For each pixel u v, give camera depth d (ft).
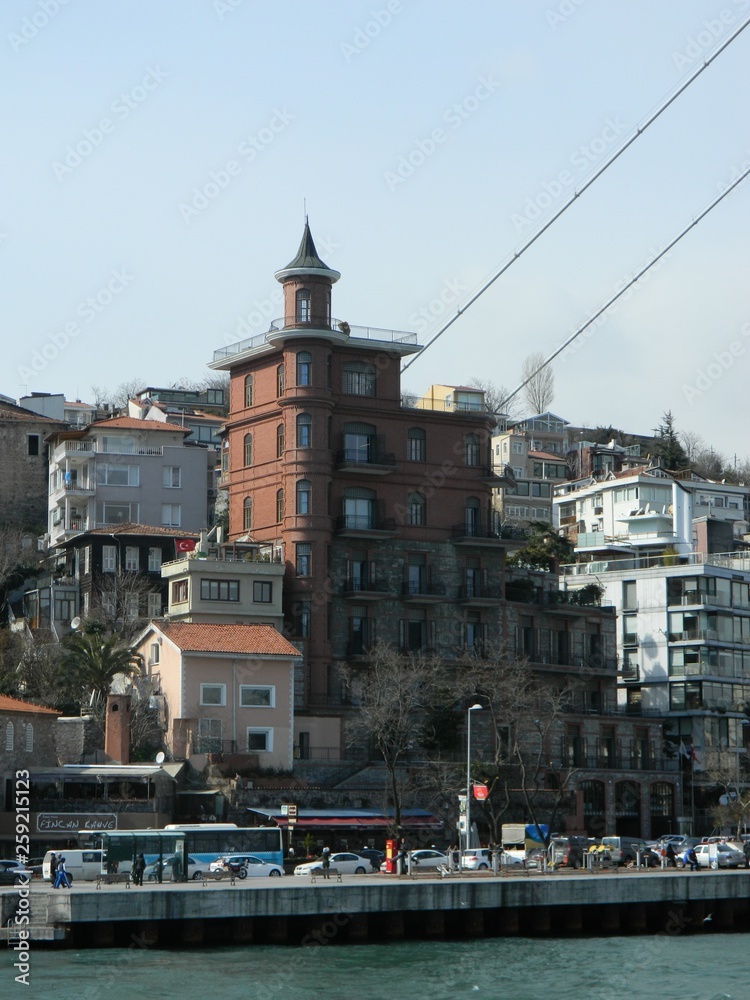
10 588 495.41
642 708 509.76
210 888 239.09
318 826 357.41
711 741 495.41
